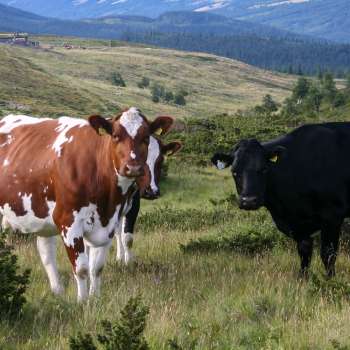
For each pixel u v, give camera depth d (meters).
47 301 10.30
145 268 13.67
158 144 13.83
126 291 10.91
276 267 13.47
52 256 11.59
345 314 9.52
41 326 9.08
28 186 10.98
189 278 12.45
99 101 175.75
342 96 143.25
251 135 46.03
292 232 13.28
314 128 13.11
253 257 15.09
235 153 12.85
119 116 10.02
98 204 10.49
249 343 8.72
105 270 13.69
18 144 11.46
